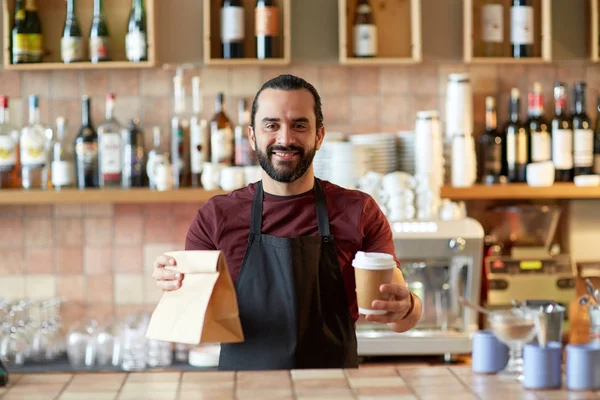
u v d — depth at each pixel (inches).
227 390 79.1
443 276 147.9
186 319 86.0
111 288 172.6
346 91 170.6
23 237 172.2
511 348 84.8
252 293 99.0
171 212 172.6
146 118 170.4
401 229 146.8
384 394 77.4
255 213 101.4
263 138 96.8
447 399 75.6
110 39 163.9
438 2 165.2
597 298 93.6
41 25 164.7
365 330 148.6
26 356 147.9
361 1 163.8
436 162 159.2
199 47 163.5
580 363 78.4
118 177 161.2
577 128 162.4
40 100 170.4
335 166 157.8
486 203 171.8
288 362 96.8
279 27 163.6
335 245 100.4
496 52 165.3
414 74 170.6
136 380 83.6
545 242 160.4
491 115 164.6
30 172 162.7
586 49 166.1
